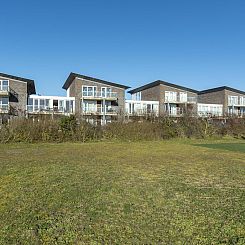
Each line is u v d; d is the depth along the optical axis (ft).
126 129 115.85
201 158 59.00
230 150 78.95
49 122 104.06
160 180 35.78
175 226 21.06
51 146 88.38
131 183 33.86
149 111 172.45
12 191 31.01
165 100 219.20
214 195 28.99
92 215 23.47
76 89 188.44
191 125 130.00
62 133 105.50
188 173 40.86
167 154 67.15
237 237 19.07
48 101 183.62
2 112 158.92
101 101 193.67
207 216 22.93
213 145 97.66
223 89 242.58
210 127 132.98
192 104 220.84
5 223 22.24
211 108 235.40
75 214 23.76
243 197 28.30
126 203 26.32
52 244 18.61
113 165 48.08
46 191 30.63
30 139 99.60
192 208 24.91
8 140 96.94
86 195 28.91
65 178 36.68
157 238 19.19
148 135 118.01
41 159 55.72
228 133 135.85
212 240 18.76
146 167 46.21
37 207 25.70
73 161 52.80
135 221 22.09
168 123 125.59
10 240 19.31
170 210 24.44
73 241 18.93
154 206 25.50
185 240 18.84
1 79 167.43
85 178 36.65
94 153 68.18
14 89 169.07
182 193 29.63
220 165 48.80
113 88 194.59
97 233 20.04
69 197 28.32
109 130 114.52
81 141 107.24
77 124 109.60
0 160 54.08
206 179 36.68
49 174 39.37
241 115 163.53
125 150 76.74
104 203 26.40
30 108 172.96
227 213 23.56
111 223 21.79
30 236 19.81
